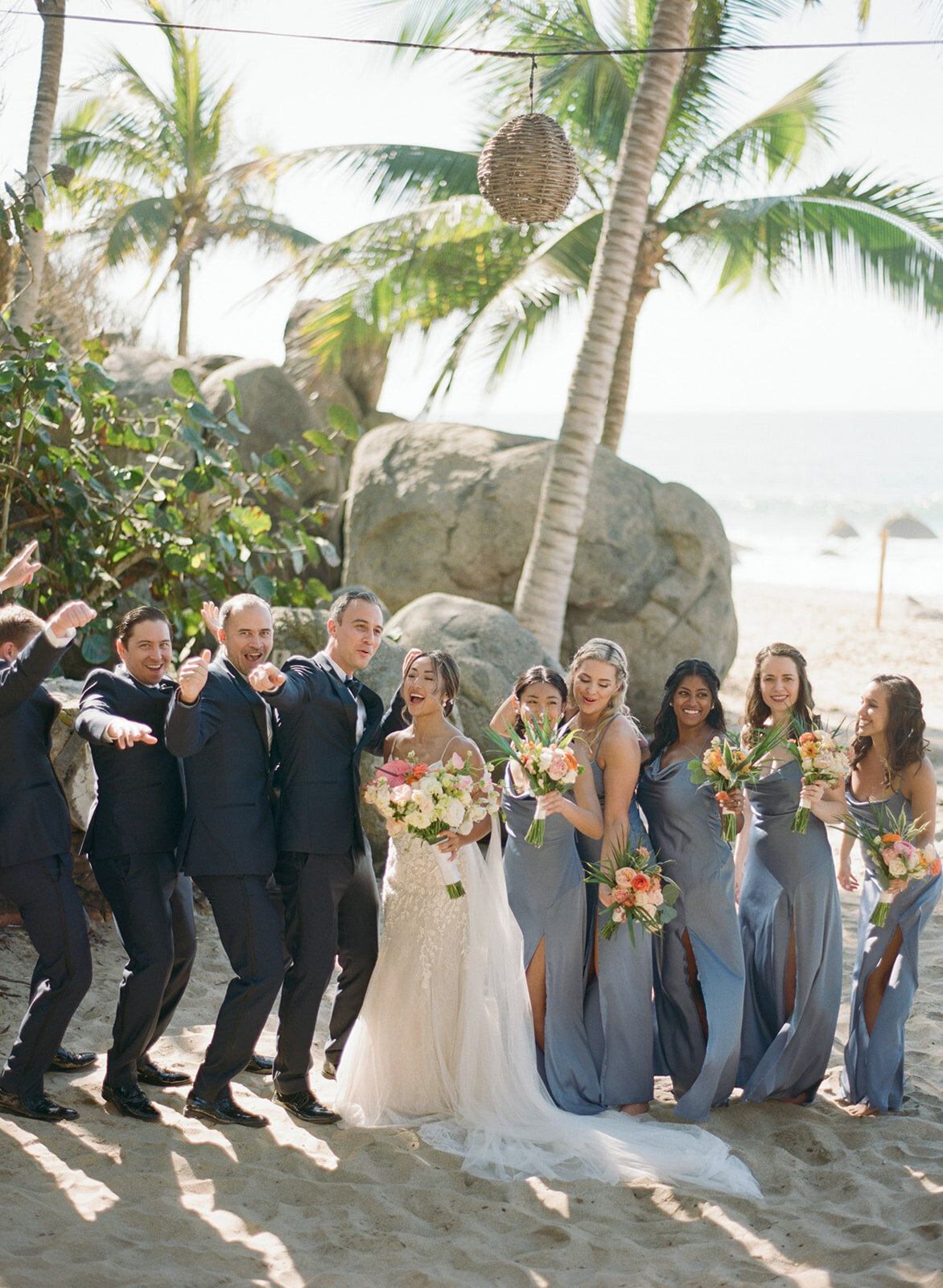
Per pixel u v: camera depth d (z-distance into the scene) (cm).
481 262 1277
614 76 1250
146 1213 334
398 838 416
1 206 778
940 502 5941
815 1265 320
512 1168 373
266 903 392
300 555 835
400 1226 338
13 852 376
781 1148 399
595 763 422
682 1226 344
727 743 403
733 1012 410
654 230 1365
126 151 2109
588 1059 425
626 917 395
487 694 745
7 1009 468
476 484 1111
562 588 977
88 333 1389
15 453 717
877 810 436
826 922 427
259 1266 313
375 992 414
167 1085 424
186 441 755
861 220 1189
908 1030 500
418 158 1256
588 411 956
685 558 1130
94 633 718
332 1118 400
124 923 391
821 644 1709
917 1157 385
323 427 1230
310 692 400
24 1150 362
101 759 396
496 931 412
